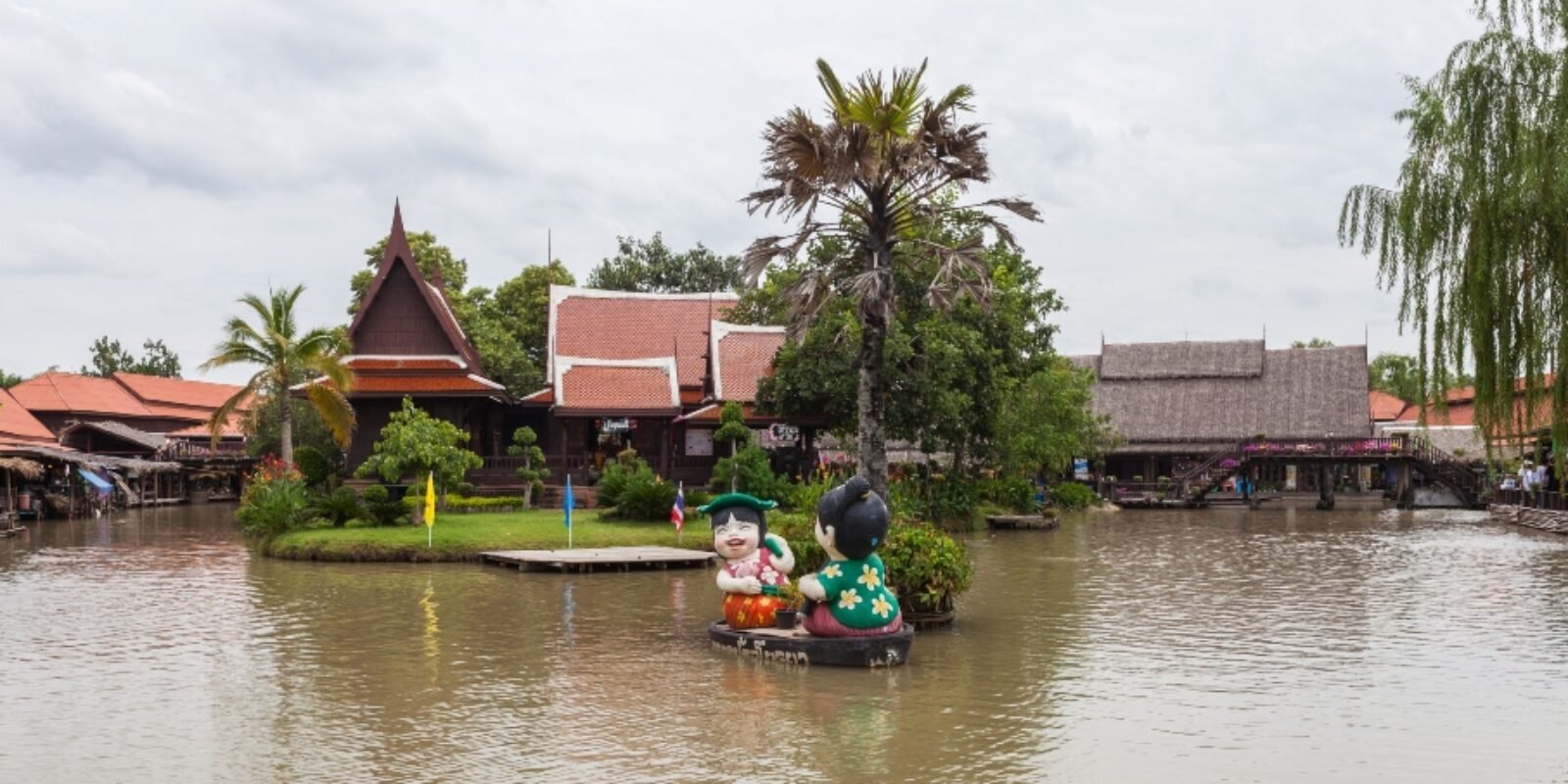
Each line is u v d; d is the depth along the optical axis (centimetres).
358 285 6688
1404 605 2270
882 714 1341
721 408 4409
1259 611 2192
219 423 4194
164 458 7144
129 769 1130
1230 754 1176
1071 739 1231
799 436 4422
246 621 2070
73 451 6272
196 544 3866
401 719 1326
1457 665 1636
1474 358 2183
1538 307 2139
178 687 1510
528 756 1169
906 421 4075
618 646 1802
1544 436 2900
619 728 1280
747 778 1088
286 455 4128
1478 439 2481
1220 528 4706
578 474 4484
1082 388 6106
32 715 1355
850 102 1939
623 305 5184
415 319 4516
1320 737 1240
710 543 3288
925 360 4062
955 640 1855
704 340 5084
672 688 1486
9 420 6675
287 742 1228
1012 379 4822
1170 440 7500
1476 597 2383
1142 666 1630
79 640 1880
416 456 3366
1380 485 8900
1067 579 2750
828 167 1891
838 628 1639
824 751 1184
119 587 2603
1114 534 4356
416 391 4291
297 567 2989
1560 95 2047
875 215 1991
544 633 1927
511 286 6950
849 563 1647
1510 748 1196
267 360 4150
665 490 3581
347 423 4006
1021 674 1572
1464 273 2206
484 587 2561
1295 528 4684
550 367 4878
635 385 4550
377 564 3033
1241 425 7462
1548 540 3912
